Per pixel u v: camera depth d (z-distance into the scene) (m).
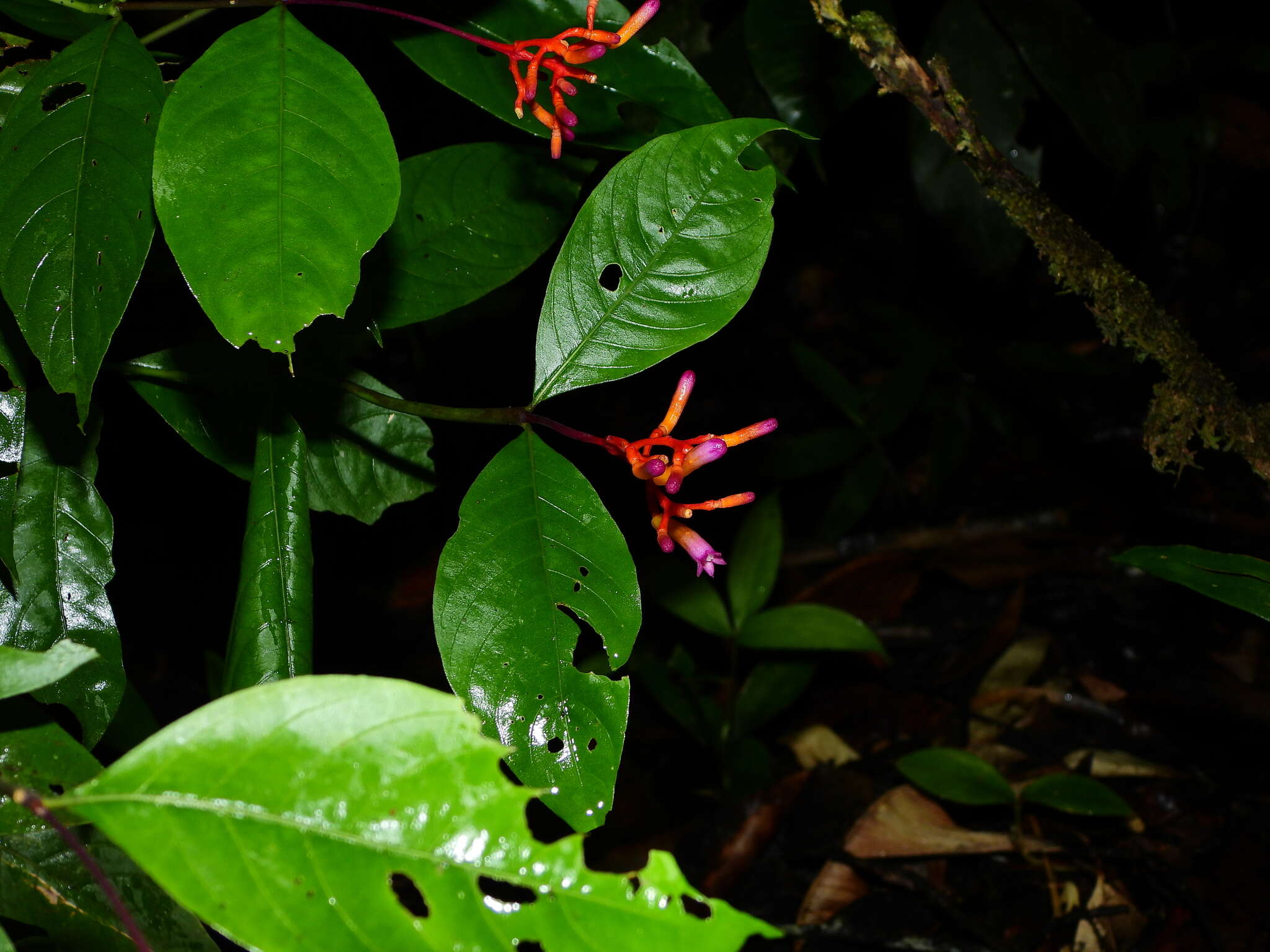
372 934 0.47
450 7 0.68
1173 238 2.05
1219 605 1.43
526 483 0.61
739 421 1.85
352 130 0.57
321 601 1.53
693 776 1.28
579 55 0.61
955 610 1.51
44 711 0.54
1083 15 1.25
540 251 0.75
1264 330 1.97
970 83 1.28
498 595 0.60
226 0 0.63
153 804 0.47
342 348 0.74
